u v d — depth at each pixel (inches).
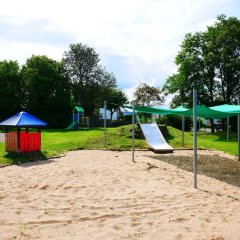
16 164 541.3
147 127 970.7
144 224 249.4
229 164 596.7
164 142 889.5
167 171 502.9
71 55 2359.7
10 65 2001.7
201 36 1644.9
